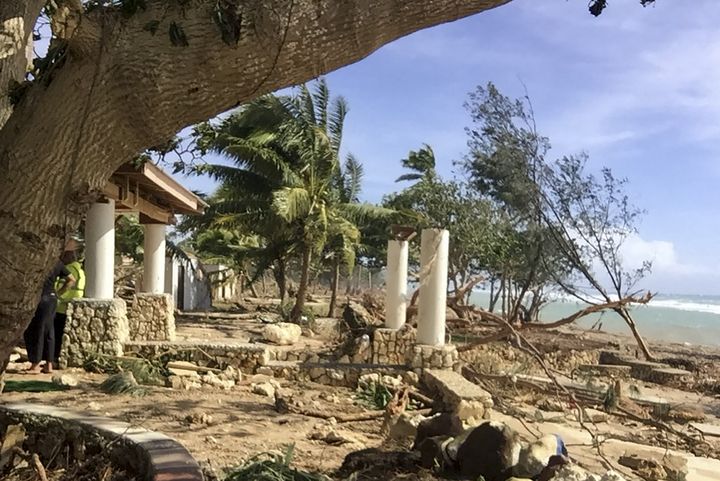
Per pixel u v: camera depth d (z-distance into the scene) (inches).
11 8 183.3
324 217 864.3
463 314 603.2
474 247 991.6
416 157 1239.5
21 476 215.0
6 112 182.4
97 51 145.8
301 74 156.3
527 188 788.6
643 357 826.8
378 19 155.9
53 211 150.3
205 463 231.6
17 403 250.7
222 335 687.7
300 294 892.0
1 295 152.7
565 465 229.8
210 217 927.0
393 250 496.7
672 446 370.6
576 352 745.6
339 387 432.5
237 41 146.6
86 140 148.3
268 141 852.6
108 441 211.3
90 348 434.3
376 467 242.7
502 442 232.4
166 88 147.6
